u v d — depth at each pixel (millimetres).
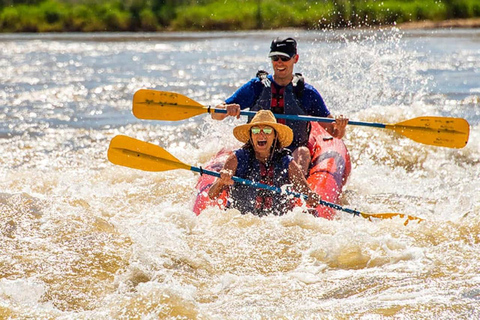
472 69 54719
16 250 16156
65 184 23359
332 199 20031
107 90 49094
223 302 13953
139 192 22562
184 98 21531
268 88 21297
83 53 79312
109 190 22734
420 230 17547
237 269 15586
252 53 73750
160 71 59938
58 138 32875
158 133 34188
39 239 16859
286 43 20812
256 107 21547
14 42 99125
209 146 29234
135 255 16094
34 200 19531
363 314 13047
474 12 111500
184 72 58625
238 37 100438
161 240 16938
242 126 19141
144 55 75312
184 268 15555
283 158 19297
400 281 14508
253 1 124438
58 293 14250
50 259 15766
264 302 13852
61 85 52125
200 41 94625
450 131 20891
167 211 18656
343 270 15367
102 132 34406
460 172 26312
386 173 26328
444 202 21609
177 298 13773
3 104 43438
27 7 130500
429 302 13398
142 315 13203
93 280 14914
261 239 17141
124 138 20000
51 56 76062
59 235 17156
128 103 43250
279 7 116125
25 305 13703
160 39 100938
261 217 18953
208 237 17344
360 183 24531
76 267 15453
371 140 30734
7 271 15086
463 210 19438
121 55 76125
